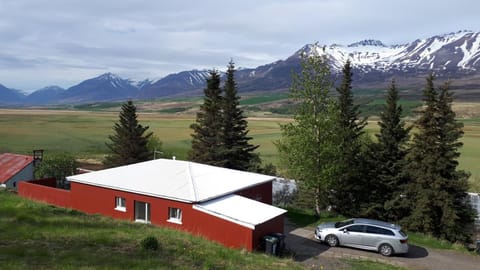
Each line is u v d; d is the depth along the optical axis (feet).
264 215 78.59
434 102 111.65
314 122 105.81
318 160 107.14
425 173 110.52
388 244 75.41
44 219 65.72
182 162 110.32
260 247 74.59
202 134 164.45
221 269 48.65
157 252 52.54
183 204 83.15
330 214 113.19
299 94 108.27
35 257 45.60
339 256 73.36
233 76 162.71
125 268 44.24
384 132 122.52
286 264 59.21
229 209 80.74
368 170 122.62
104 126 501.15
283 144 111.14
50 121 573.33
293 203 137.18
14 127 469.57
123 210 91.25
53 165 171.94
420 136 111.86
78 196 99.04
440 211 110.83
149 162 110.52
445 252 81.30
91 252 49.78
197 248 58.34
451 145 109.81
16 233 55.16
